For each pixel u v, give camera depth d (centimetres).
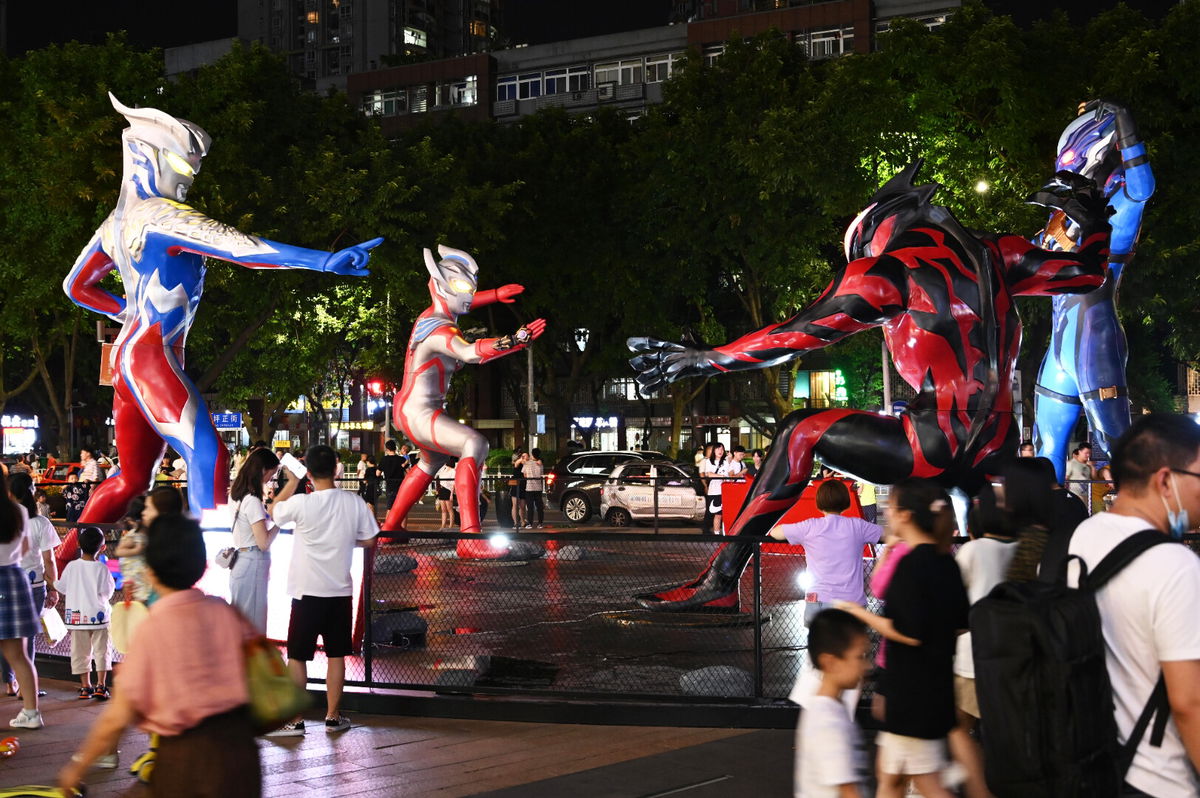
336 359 4528
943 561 439
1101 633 296
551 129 3766
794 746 659
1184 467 306
